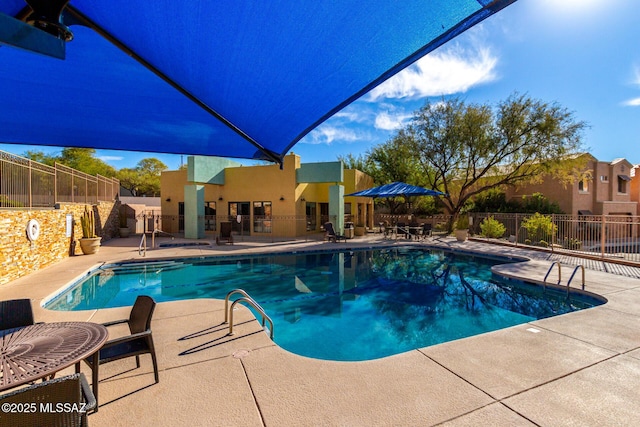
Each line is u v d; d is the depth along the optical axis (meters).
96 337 2.37
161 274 9.91
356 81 2.52
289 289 8.47
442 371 3.26
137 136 3.44
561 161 17.92
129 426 2.41
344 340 5.37
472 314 6.57
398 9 1.75
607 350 3.77
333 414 2.57
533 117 17.86
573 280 7.55
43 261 8.94
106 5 1.85
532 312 6.70
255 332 4.28
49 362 1.97
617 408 2.65
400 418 2.52
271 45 2.19
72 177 11.90
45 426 1.43
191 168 17.12
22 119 2.96
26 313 2.83
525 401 2.75
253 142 3.62
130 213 20.14
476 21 1.76
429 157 21.38
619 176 24.47
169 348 3.78
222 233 14.59
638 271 8.60
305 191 18.94
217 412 2.59
